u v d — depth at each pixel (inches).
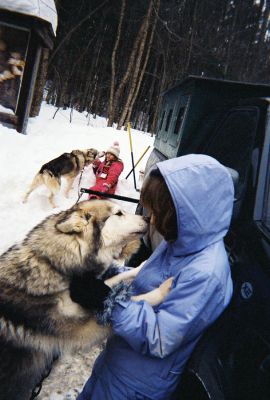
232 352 60.6
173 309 56.4
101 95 1257.4
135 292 70.0
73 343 81.5
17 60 419.2
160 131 205.9
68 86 1079.0
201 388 60.5
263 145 83.9
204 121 131.0
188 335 56.5
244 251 70.3
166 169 58.2
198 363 60.6
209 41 1198.3
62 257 79.0
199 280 55.6
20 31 412.2
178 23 1081.4
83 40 1066.7
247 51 1432.1
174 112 168.4
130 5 1033.5
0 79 422.3
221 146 108.5
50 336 78.7
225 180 58.4
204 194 57.0
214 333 65.1
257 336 57.7
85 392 70.9
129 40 1105.4
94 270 85.0
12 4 398.0
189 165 57.8
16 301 77.2
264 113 90.8
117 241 90.5
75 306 76.9
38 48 423.5
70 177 302.7
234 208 82.7
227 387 58.3
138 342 58.2
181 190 56.8
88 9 1011.3
